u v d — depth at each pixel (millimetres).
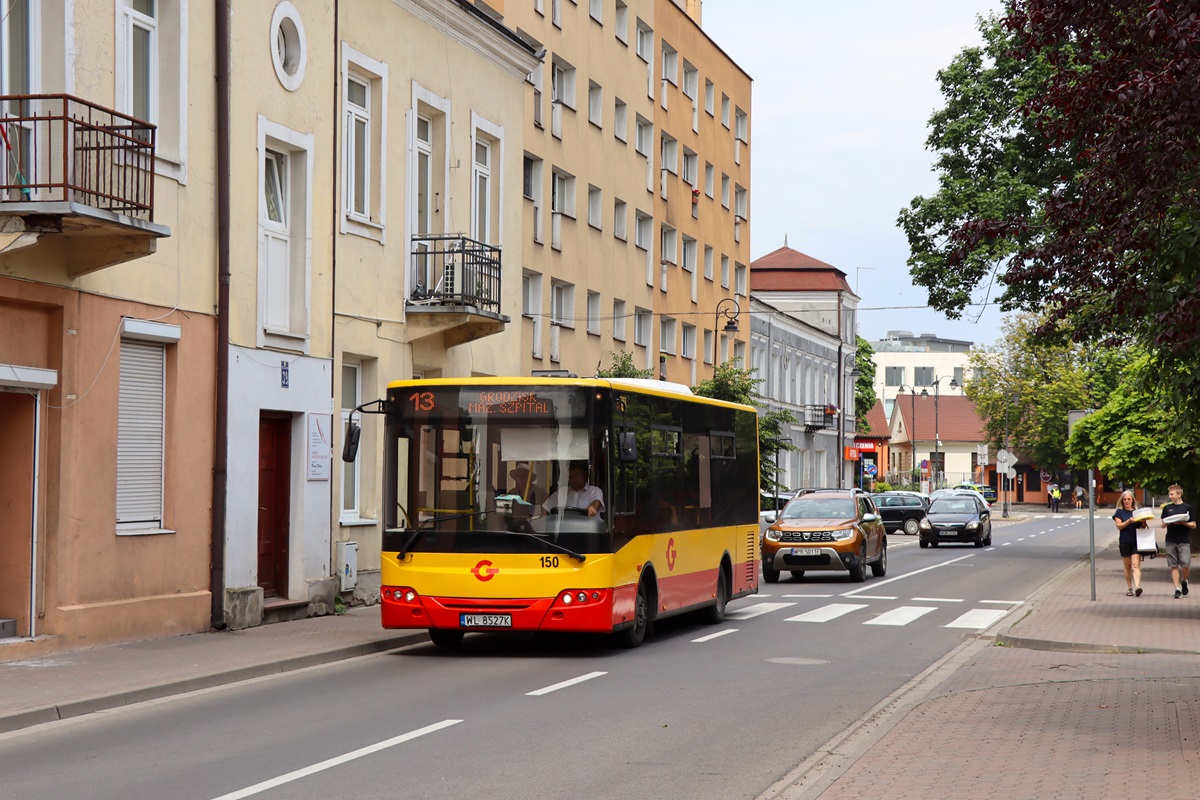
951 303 40156
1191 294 9781
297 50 20375
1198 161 9938
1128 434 31391
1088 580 30062
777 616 22297
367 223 22500
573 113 40438
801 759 9898
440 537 16281
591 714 11859
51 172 14227
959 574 33594
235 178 18625
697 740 10648
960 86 40938
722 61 56656
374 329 22828
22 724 11125
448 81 25641
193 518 17688
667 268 49844
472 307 23859
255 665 14406
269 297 20031
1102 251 10391
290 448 20516
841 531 30547
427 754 9898
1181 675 14711
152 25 17266
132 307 16422
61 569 15242
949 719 11523
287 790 8625
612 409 16547
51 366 15234
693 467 19969
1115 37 10328
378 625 19047
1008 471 70562
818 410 72375
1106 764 9391
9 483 15055
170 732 10820
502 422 16406
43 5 14984
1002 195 39000
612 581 16250
